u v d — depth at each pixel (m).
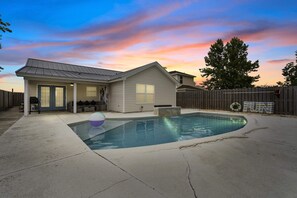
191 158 2.86
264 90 10.91
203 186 1.95
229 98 12.97
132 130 7.00
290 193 1.81
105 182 2.01
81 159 2.78
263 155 3.04
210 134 6.48
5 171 2.31
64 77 9.98
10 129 5.36
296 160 2.80
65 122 6.86
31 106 10.80
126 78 11.34
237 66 20.41
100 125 7.02
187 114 11.36
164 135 6.25
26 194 1.75
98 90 14.00
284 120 7.68
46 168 2.41
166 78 14.17
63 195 1.73
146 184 1.98
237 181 2.08
